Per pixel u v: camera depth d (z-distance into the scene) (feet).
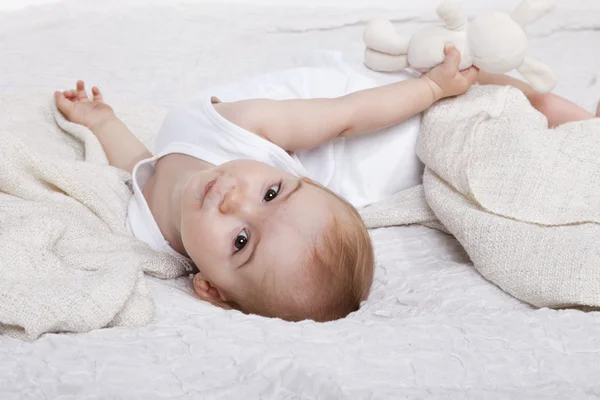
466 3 8.05
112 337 3.43
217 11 7.58
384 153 5.34
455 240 4.91
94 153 5.34
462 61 5.09
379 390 3.09
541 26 7.43
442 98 5.29
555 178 4.46
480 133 4.75
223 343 3.35
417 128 5.38
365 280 4.35
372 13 7.65
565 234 4.22
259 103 5.04
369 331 3.50
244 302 4.35
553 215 4.35
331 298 4.23
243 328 3.50
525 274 4.14
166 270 4.44
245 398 3.06
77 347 3.29
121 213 4.83
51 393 3.05
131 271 3.77
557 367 3.40
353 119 5.04
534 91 5.56
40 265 3.78
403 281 4.41
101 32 7.13
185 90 6.41
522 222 4.35
